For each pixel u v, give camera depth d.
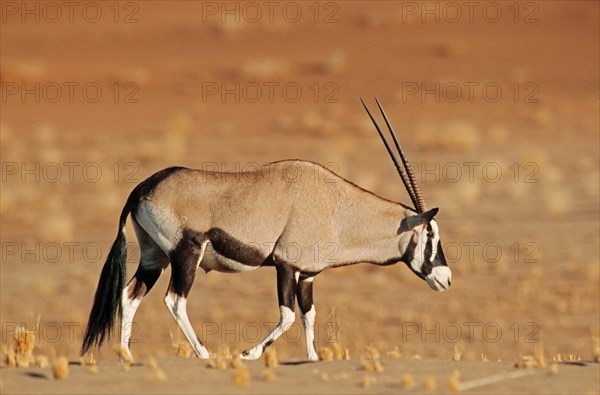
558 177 99.94
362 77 167.25
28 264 77.19
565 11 193.62
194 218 34.25
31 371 29.03
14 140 134.88
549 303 62.12
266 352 30.80
